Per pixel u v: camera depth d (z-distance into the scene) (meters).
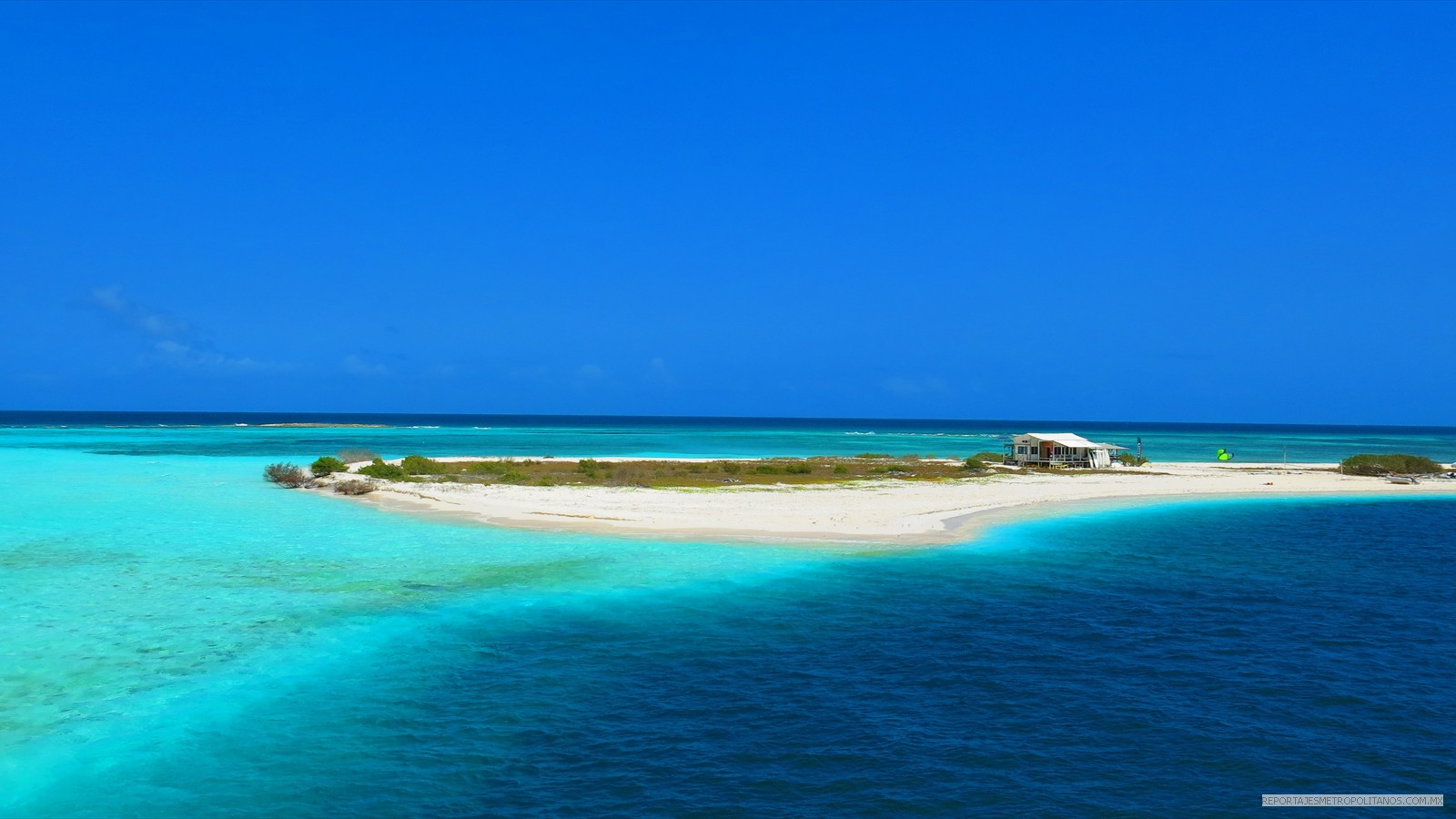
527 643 20.55
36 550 30.25
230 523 37.03
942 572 29.61
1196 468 81.25
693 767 14.39
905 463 76.19
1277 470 80.00
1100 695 17.98
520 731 15.62
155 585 25.08
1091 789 13.94
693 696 17.44
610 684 17.98
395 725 15.71
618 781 13.87
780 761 14.69
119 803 12.84
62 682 17.23
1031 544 35.84
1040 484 60.09
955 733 15.97
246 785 13.42
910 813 13.09
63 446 102.31
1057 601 25.92
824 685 18.23
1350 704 17.73
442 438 146.75
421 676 18.19
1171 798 13.72
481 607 23.52
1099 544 36.41
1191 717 16.91
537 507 41.81
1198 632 22.83
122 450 95.69
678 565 29.28
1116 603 25.72
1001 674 19.14
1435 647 21.73
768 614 23.66
